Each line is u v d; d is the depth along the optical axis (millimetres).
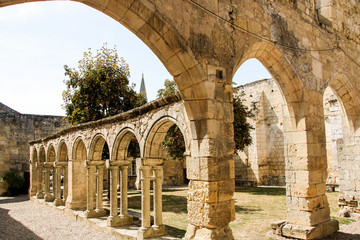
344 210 11750
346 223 10492
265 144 26062
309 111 9352
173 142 21828
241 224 10820
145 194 9469
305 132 9109
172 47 6211
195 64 6355
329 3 11281
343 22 11945
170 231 10125
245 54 7742
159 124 9367
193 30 6461
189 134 7797
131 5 5609
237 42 7391
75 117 20328
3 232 11508
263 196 18344
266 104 26391
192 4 6531
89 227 11898
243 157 27391
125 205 11375
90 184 13148
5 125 26188
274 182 25297
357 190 11859
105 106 20938
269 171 25672
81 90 20312
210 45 6738
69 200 14930
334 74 10891
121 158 11711
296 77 9102
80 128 14422
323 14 11336
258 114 26141
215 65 6754
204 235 6281
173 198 19156
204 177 6379
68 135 15727
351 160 12180
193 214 6637
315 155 9211
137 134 10359
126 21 5934
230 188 6668
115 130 11719
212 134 6434
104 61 21203
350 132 12328
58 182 16969
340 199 12344
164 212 13914
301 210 8875
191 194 6746
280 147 25125
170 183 31156
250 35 7762
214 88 6633
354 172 12023
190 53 6270
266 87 26500
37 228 12031
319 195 9102
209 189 6309
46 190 18641
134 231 10203
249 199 17234
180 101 8289
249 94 27891
